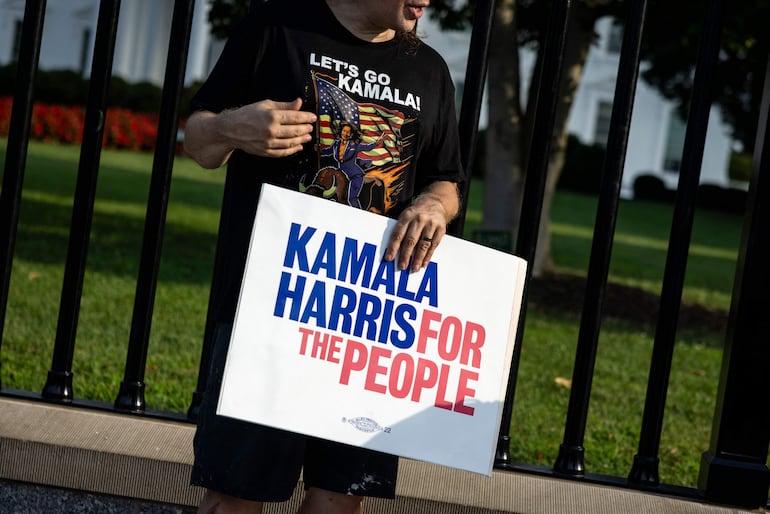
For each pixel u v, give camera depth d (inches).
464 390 84.2
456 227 102.8
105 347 201.9
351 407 82.0
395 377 83.0
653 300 360.5
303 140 79.7
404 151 86.0
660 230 644.1
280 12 85.4
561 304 337.4
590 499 100.1
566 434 106.2
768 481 103.0
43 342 198.1
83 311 235.9
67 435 99.5
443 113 89.0
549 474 104.5
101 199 469.4
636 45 102.3
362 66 84.9
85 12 1136.2
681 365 254.2
